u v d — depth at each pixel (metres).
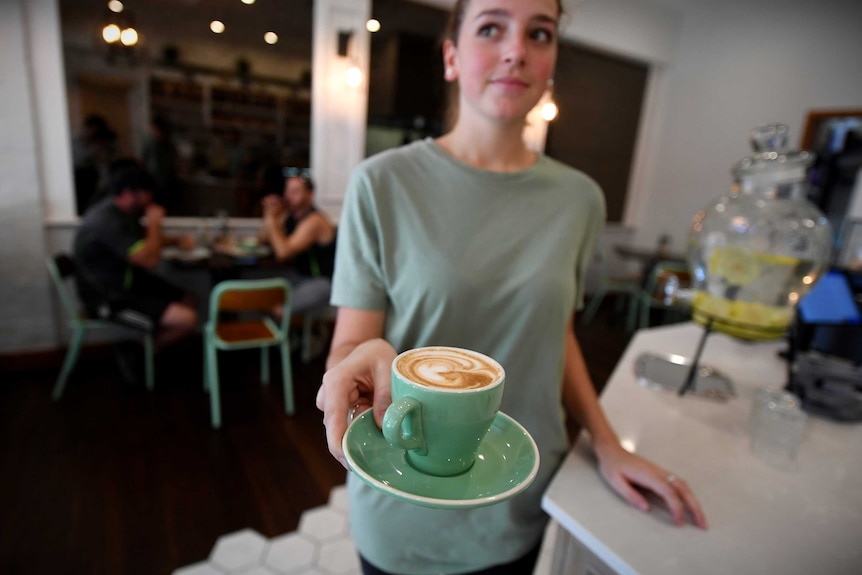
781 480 0.84
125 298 2.57
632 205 5.78
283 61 3.59
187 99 3.39
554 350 0.78
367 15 3.60
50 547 1.65
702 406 1.10
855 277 1.44
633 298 4.52
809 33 4.36
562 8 0.84
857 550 0.68
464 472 0.41
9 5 2.59
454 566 0.83
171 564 1.62
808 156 1.10
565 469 0.82
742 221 1.12
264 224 3.40
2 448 2.15
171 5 3.23
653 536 0.68
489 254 0.73
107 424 2.39
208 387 2.82
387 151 0.78
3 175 2.72
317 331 3.45
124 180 2.50
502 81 0.69
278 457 2.23
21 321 2.89
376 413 0.46
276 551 1.71
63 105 2.86
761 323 1.05
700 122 5.21
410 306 0.73
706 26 5.10
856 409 1.10
